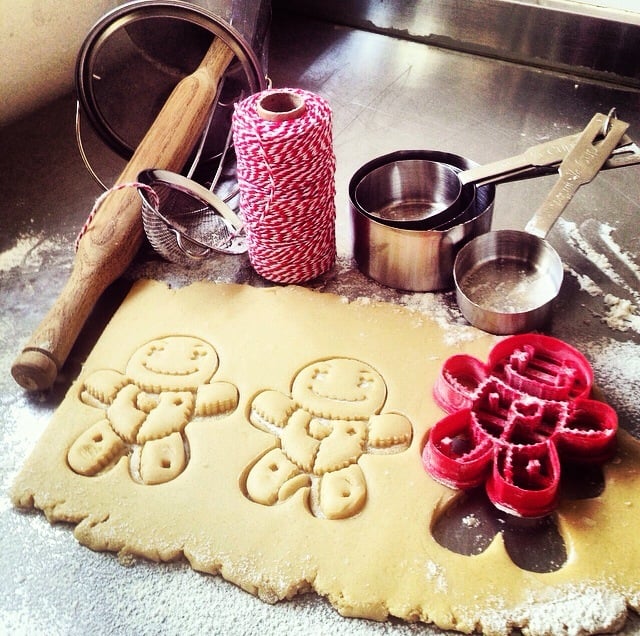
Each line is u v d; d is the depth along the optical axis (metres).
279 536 0.36
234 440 0.40
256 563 0.35
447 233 0.44
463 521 0.37
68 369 0.44
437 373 0.42
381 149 0.58
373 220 0.44
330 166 0.44
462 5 0.64
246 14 0.60
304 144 0.41
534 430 0.38
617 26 0.59
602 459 0.38
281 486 0.38
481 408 0.40
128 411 0.41
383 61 0.66
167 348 0.44
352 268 0.49
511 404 0.39
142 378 0.42
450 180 0.49
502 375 0.41
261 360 0.43
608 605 0.33
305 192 0.43
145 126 0.56
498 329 0.44
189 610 0.34
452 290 0.47
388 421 0.40
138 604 0.35
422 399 0.41
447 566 0.35
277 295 0.47
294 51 0.68
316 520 0.37
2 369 0.44
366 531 0.36
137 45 0.55
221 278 0.48
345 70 0.65
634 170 0.54
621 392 0.41
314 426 0.40
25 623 0.34
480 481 0.37
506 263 0.47
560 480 0.38
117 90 0.55
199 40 0.57
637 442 0.39
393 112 0.61
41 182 0.55
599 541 0.36
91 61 0.50
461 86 0.63
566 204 0.44
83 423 0.41
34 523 0.38
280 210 0.43
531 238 0.46
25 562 0.36
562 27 0.61
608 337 0.44
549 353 0.42
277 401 0.41
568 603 0.34
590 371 0.40
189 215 0.51
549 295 0.45
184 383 0.42
